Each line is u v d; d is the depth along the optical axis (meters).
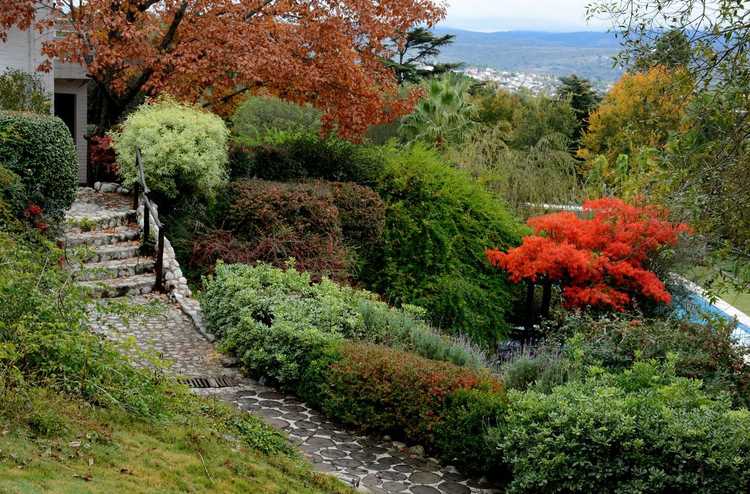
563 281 12.78
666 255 12.09
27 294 5.43
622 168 13.10
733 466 5.43
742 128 6.56
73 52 14.06
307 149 15.63
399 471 6.61
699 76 6.65
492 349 13.91
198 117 12.97
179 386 6.05
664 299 11.84
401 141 22.08
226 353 9.04
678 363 7.93
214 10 15.23
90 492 3.88
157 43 16.23
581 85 33.44
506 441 6.16
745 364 8.04
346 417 7.42
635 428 5.84
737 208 6.68
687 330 8.60
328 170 15.50
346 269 12.96
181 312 10.30
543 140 18.44
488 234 15.35
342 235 13.57
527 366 7.80
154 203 12.47
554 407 6.22
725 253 6.98
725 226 6.85
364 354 7.69
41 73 15.12
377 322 9.08
